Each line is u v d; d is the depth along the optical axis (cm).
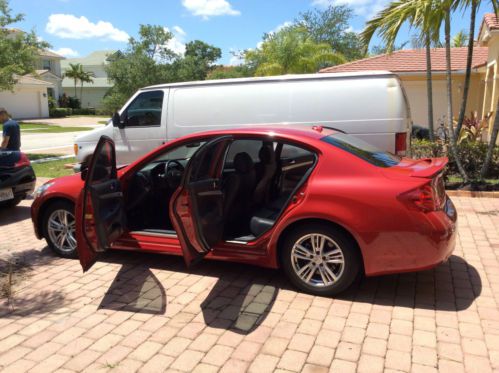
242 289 426
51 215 516
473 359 310
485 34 1398
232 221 464
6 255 540
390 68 1688
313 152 407
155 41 3938
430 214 368
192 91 812
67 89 6494
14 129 938
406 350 322
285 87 765
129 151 859
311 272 405
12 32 1518
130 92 3909
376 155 426
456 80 1664
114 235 442
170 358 319
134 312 388
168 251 454
